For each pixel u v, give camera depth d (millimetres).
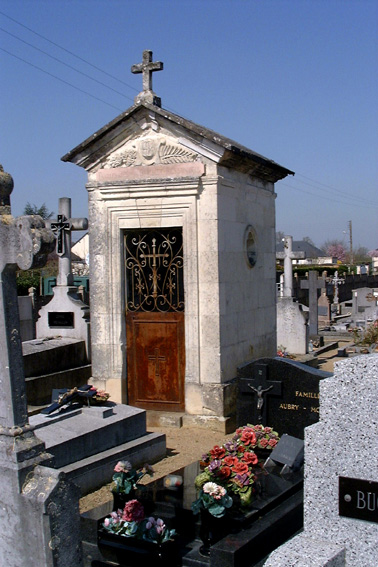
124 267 10109
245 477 5578
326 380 3873
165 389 9875
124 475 5883
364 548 3812
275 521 5410
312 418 7691
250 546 5066
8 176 4527
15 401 4379
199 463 6664
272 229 11867
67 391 7988
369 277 44562
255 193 11016
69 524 4309
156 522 5203
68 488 4309
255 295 10953
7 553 4367
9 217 4395
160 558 5082
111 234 10031
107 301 10078
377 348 16359
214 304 9469
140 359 10023
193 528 5492
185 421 9539
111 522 5359
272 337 11742
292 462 6348
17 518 4285
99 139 9914
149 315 9945
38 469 4328
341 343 19828
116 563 5312
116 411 7910
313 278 20125
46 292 20156
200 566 5051
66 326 11797
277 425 7918
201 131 9242
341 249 89812
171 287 9922
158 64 9766
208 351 9523
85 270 28141
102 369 10148
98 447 7336
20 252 4262
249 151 10805
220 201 9555
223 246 9664
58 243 12016
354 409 3789
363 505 3797
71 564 4312
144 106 9508
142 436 8016
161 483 6102
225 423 9281
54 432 7051
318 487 3920
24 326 16094
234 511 5414
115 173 10000
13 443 4312
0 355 4379
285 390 7855
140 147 9812
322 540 3914
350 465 3822
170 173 9656
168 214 9672
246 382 8062
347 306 30828
